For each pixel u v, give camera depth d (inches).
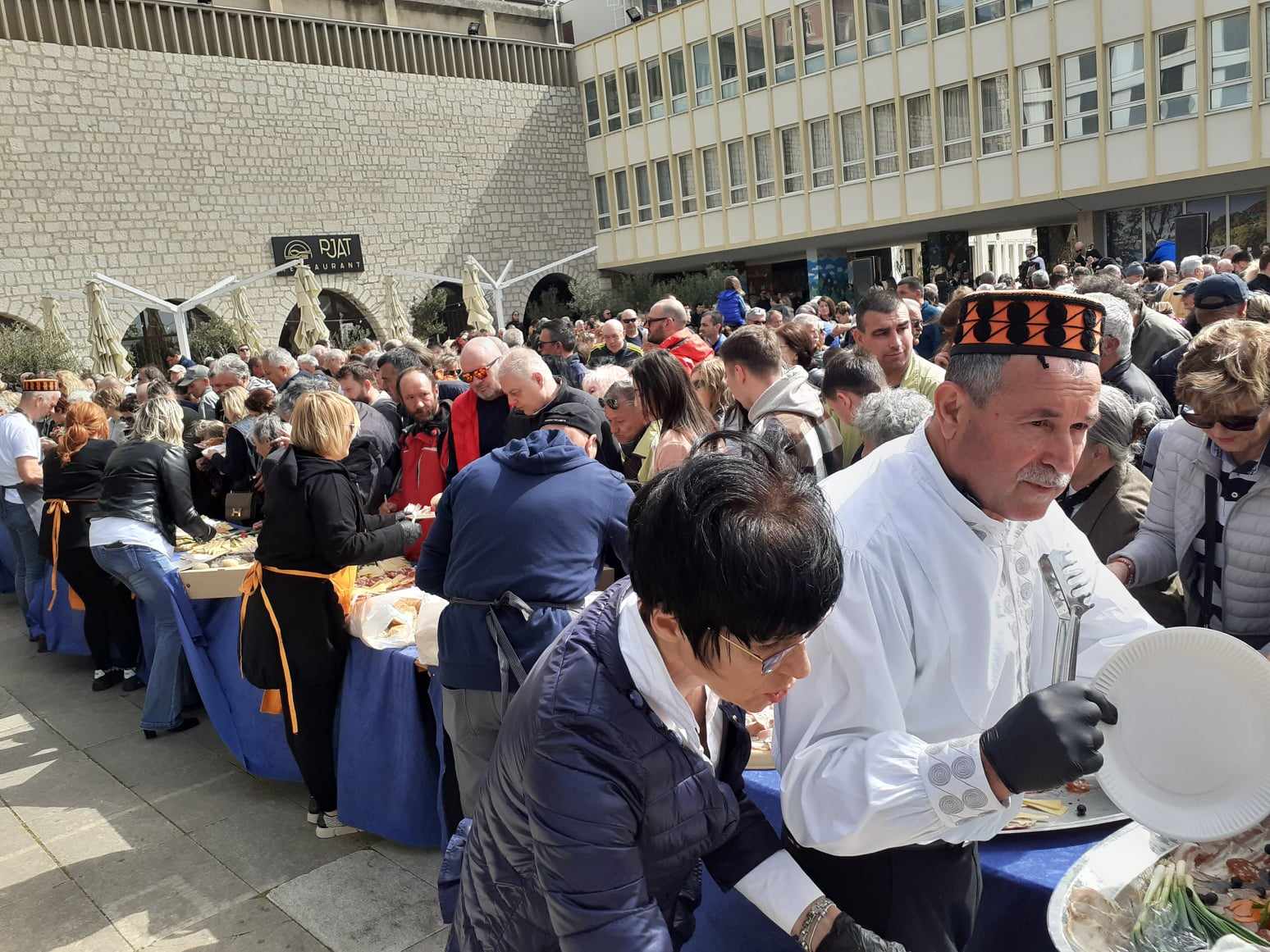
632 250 1040.2
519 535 86.1
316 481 111.6
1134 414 89.4
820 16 821.2
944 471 46.5
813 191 863.7
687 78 937.5
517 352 129.6
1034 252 884.0
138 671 184.4
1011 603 48.1
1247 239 658.2
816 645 44.3
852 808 41.2
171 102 804.6
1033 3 697.0
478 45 980.6
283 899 109.7
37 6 743.1
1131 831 48.9
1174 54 639.8
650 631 38.3
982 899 51.3
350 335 912.3
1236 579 76.4
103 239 775.7
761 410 114.4
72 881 116.1
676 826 39.3
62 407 247.9
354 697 116.5
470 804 91.7
